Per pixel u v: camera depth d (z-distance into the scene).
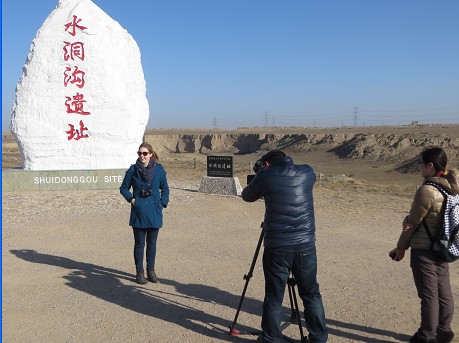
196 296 5.55
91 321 4.79
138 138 16.33
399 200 13.59
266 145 74.00
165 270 6.61
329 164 47.00
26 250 7.63
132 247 7.90
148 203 5.84
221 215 10.95
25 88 15.05
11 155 36.91
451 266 6.81
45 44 14.98
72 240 8.36
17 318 4.87
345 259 7.18
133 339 4.37
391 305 5.24
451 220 3.93
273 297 4.02
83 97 15.25
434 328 4.04
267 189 3.95
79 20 15.01
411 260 4.15
